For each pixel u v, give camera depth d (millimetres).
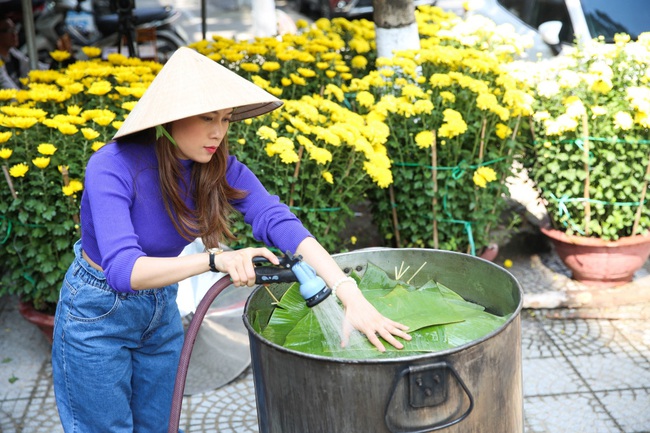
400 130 3482
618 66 3660
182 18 12680
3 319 3760
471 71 3605
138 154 1753
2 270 3889
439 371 1574
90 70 3506
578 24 5383
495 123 3590
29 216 3074
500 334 1656
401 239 3812
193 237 1859
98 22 8023
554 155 3584
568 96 3703
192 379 3051
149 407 2170
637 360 3225
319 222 3285
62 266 3084
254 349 1782
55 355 1982
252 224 1915
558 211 3705
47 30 6719
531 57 5414
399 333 1726
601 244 3604
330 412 1624
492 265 2002
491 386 1670
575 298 3607
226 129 1764
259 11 6793
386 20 4121
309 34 4559
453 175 3441
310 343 1795
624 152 3488
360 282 2139
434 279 2158
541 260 4164
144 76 3561
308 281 1645
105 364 1922
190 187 1835
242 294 3092
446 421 1621
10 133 2982
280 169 3154
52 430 2867
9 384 3174
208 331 2990
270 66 3797
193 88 1648
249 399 3062
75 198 3035
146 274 1600
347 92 4016
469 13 5355
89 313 1896
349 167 3227
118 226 1650
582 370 3164
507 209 4711
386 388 1567
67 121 3023
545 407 2926
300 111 3189
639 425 2797
